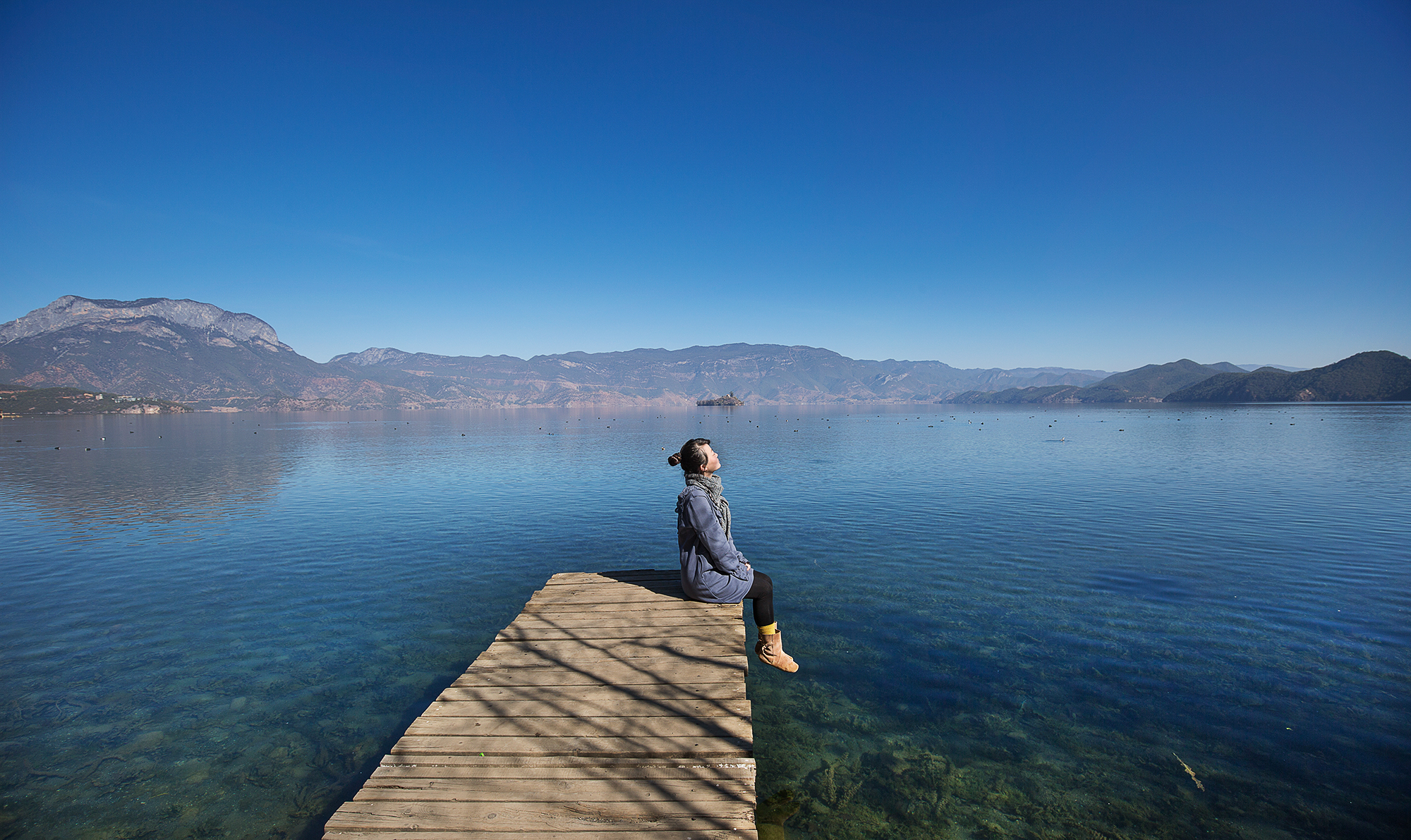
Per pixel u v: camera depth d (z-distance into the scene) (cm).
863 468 3925
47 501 2791
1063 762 671
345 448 6781
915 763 674
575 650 666
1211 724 742
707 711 538
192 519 2278
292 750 704
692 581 757
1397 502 2345
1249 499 2461
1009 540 1775
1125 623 1084
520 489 3120
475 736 504
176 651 998
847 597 1254
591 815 416
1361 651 946
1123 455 4747
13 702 823
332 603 1250
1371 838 541
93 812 589
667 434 9444
